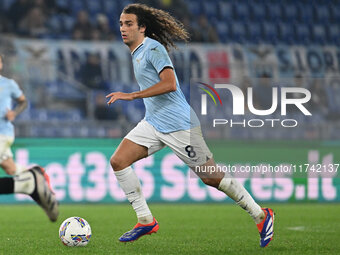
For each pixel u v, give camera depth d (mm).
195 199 44969
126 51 55312
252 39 62531
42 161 43375
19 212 35125
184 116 17578
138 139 17953
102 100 48375
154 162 44750
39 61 47469
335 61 59625
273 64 56188
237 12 63250
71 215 33312
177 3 61688
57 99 47438
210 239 21953
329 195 46875
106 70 49156
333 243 20672
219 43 60281
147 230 18406
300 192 46375
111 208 38781
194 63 50844
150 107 17859
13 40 53250
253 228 26812
